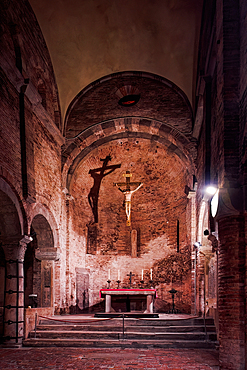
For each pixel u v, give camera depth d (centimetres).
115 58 1469
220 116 810
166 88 1527
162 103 1516
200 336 1012
